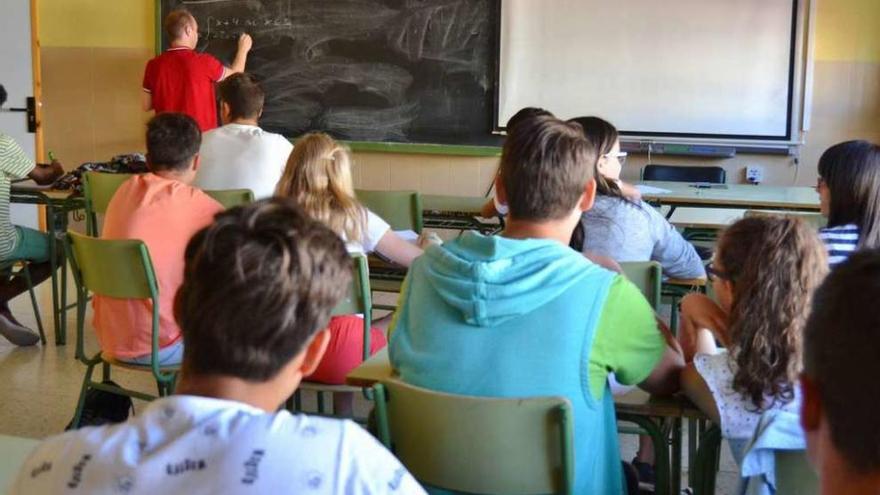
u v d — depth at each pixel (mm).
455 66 6660
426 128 6770
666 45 6328
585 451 1650
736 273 1767
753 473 1726
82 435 999
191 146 3186
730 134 6324
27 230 4434
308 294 1020
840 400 711
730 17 6215
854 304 722
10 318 4410
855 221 2508
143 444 963
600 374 1658
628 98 6434
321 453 944
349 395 3211
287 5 6832
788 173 6371
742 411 1772
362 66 6797
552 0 6445
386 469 969
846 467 716
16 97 7094
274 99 6953
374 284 3732
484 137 6695
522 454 1598
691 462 2867
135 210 2928
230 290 995
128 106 7258
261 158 4051
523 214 1770
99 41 7223
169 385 2963
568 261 1676
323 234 1066
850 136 6277
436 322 1698
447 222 4703
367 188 6988
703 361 1818
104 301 2930
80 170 4633
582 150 1752
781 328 1703
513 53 6551
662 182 5562
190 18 5836
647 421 1986
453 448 1629
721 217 4207
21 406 3693
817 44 6234
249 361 1001
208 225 1065
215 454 935
